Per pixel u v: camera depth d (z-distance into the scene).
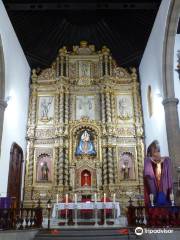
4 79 14.99
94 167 18.50
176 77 15.35
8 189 15.41
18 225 10.98
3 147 14.91
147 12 17.53
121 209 17.36
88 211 14.77
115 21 19.19
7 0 16.45
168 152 14.15
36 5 16.94
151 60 17.91
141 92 20.73
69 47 22.03
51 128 19.67
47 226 12.47
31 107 20.20
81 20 19.39
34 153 19.02
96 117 20.05
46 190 18.14
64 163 18.55
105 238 10.01
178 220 10.07
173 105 14.51
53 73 21.22
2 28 14.91
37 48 20.69
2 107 14.70
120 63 21.92
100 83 20.64
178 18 14.39
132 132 19.56
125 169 18.59
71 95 20.64
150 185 11.95
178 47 16.00
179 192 12.80
